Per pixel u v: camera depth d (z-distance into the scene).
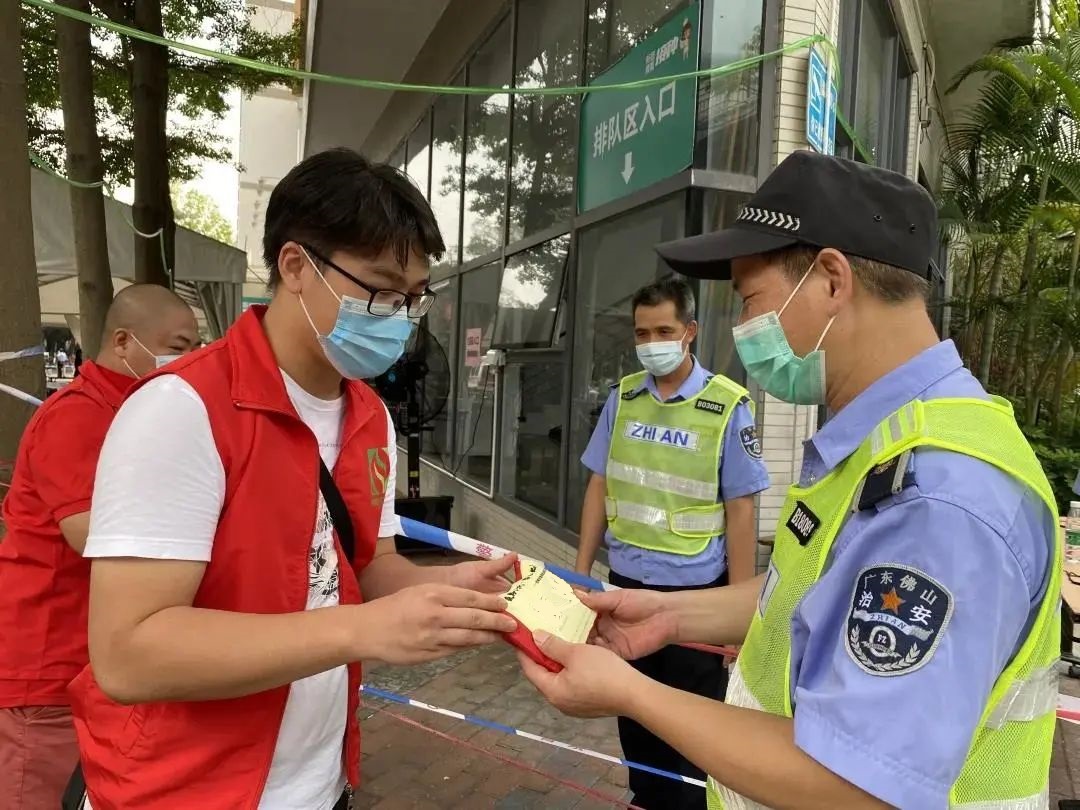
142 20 6.35
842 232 1.03
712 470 2.46
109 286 5.82
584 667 1.04
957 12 8.48
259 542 1.11
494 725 2.72
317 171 1.17
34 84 7.65
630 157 4.59
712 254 1.11
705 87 3.91
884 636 0.81
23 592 1.77
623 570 2.62
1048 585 0.86
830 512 1.00
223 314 11.30
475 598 1.10
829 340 1.06
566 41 5.75
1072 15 8.39
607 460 2.77
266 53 8.84
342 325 1.18
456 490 7.73
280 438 1.15
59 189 6.87
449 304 8.41
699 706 0.95
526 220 6.36
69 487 1.71
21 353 3.25
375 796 2.89
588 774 3.08
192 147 9.90
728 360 4.08
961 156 7.92
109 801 1.14
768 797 0.86
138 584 1.00
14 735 1.76
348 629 1.02
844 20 5.30
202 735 1.11
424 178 9.61
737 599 1.57
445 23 8.33
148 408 1.04
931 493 0.82
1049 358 8.13
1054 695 0.94
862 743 0.79
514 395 6.46
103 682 1.02
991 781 0.88
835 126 4.52
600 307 4.97
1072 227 7.62
